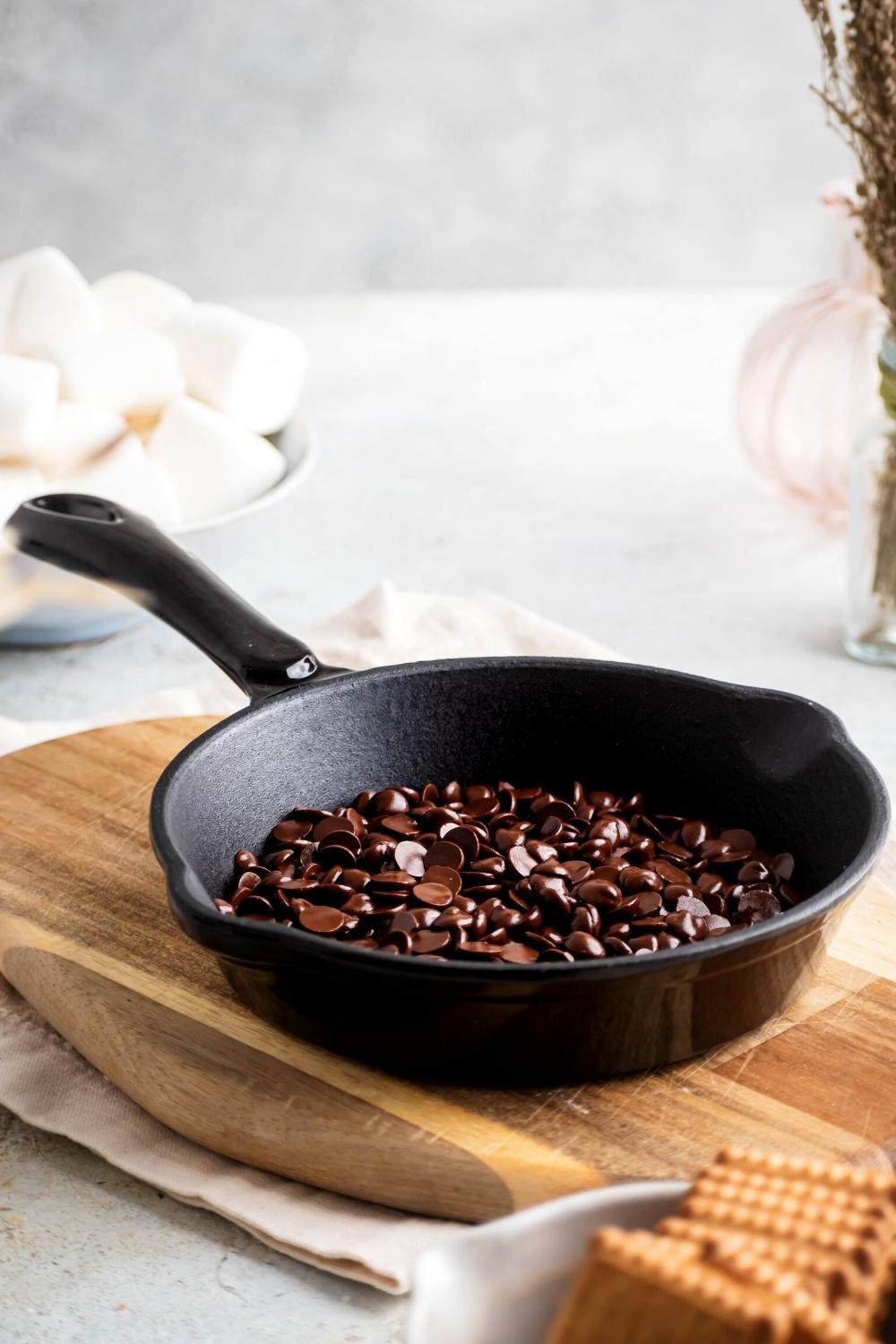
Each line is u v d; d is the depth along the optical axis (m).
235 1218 0.77
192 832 0.82
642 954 0.75
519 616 1.07
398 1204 0.78
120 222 2.29
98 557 0.94
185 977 0.83
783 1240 0.67
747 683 1.05
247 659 0.89
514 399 1.49
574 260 2.53
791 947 0.77
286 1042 0.80
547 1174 0.76
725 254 2.58
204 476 1.08
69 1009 0.82
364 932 0.81
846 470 1.18
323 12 2.22
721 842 0.86
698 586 1.15
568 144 2.44
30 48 2.12
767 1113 0.78
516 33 2.33
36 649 1.08
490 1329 0.68
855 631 1.07
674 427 1.43
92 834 0.90
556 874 0.83
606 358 1.62
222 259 2.36
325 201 2.37
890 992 0.82
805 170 2.52
